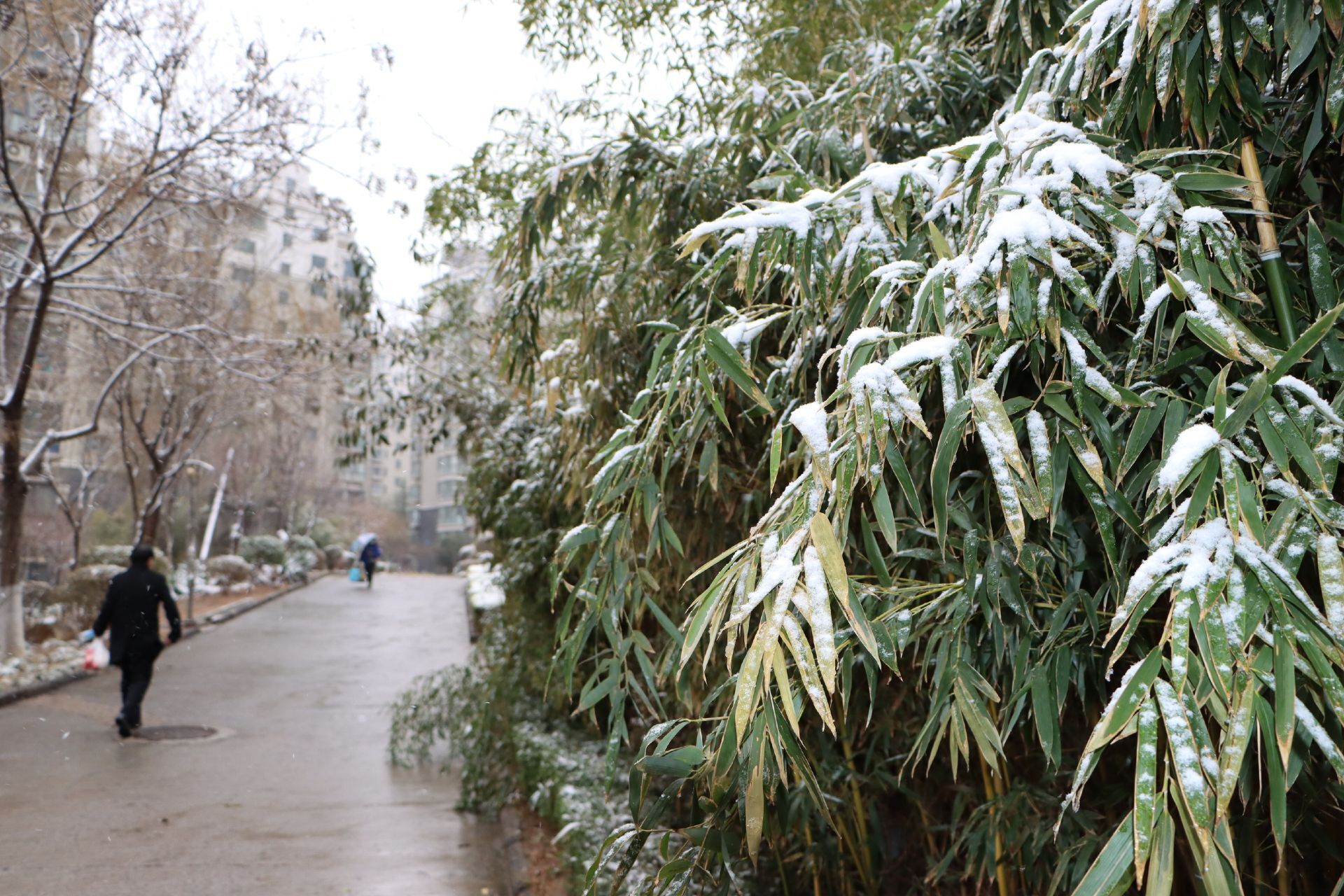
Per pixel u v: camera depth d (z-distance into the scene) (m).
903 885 2.73
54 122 10.05
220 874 4.32
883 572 1.48
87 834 4.88
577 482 3.04
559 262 3.00
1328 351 1.33
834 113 2.39
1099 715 1.95
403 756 6.89
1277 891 1.76
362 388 6.74
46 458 14.07
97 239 9.80
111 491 25.94
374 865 4.49
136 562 7.62
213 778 6.21
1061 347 1.34
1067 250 1.37
